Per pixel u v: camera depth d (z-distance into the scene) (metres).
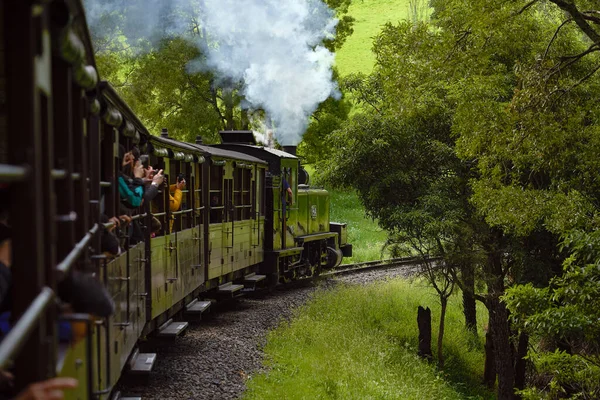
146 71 30.31
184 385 9.28
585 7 12.53
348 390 10.54
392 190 16.03
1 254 3.04
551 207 11.68
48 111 2.61
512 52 14.77
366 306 17.77
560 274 15.34
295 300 17.72
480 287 15.70
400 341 15.84
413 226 15.14
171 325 10.95
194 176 12.11
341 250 25.44
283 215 19.06
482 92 12.08
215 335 12.64
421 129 16.16
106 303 3.32
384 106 16.14
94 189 4.54
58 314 3.01
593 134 12.10
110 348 5.45
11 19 2.14
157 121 32.19
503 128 11.82
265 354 11.85
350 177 16.33
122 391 8.65
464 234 14.90
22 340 1.84
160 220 9.73
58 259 3.18
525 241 15.22
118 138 6.00
